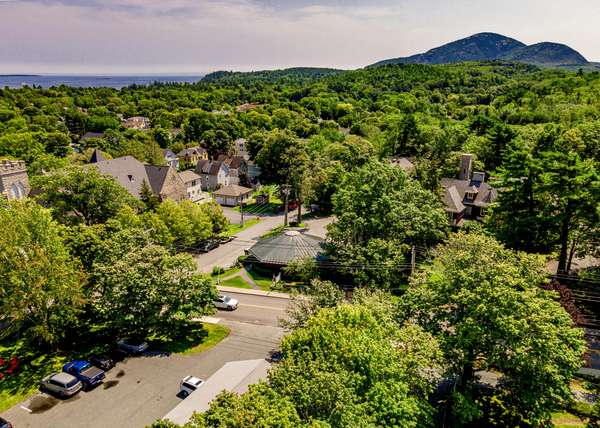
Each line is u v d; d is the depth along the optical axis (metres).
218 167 106.25
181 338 36.44
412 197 51.31
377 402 19.39
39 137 109.69
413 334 24.36
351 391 19.19
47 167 77.12
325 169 82.12
